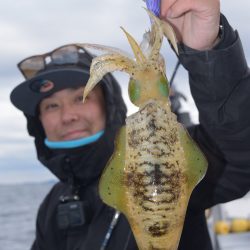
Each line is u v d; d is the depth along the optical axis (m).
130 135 0.42
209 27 0.52
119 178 0.42
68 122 0.91
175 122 0.42
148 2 0.48
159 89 0.42
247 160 0.63
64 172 0.90
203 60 0.54
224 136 0.60
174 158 0.41
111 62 0.41
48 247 0.90
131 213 0.42
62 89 0.92
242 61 0.54
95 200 0.85
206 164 0.43
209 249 0.78
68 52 0.96
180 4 0.50
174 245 0.41
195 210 0.75
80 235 0.84
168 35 0.43
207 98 0.56
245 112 0.57
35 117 0.99
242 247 1.26
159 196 0.41
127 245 0.77
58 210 0.86
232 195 0.68
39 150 1.00
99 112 0.92
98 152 0.89
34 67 0.96
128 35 0.42
